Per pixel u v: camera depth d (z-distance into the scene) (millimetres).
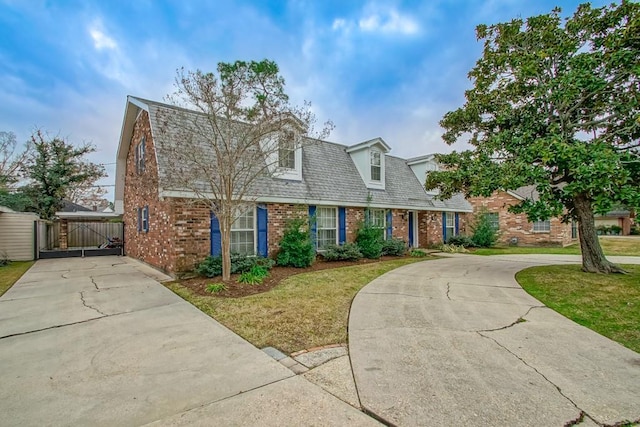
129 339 4086
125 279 8195
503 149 8484
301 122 7699
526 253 14961
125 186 15070
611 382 2938
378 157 14312
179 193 7953
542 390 2789
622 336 4121
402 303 5773
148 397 2725
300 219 10180
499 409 2500
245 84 7133
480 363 3338
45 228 15273
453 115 9820
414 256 13328
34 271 9742
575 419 2371
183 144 8094
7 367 3334
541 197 7508
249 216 9648
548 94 8055
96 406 2602
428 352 3627
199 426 2320
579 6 7891
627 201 6461
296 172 11016
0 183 18516
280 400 2656
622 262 10758
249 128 7418
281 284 7383
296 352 3674
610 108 7691
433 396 2693
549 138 7426
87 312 5297
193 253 8414
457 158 9711
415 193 16125
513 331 4312
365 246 12203
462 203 19188
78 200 28688
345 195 12242
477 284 7449
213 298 6117
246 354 3611
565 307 5465
